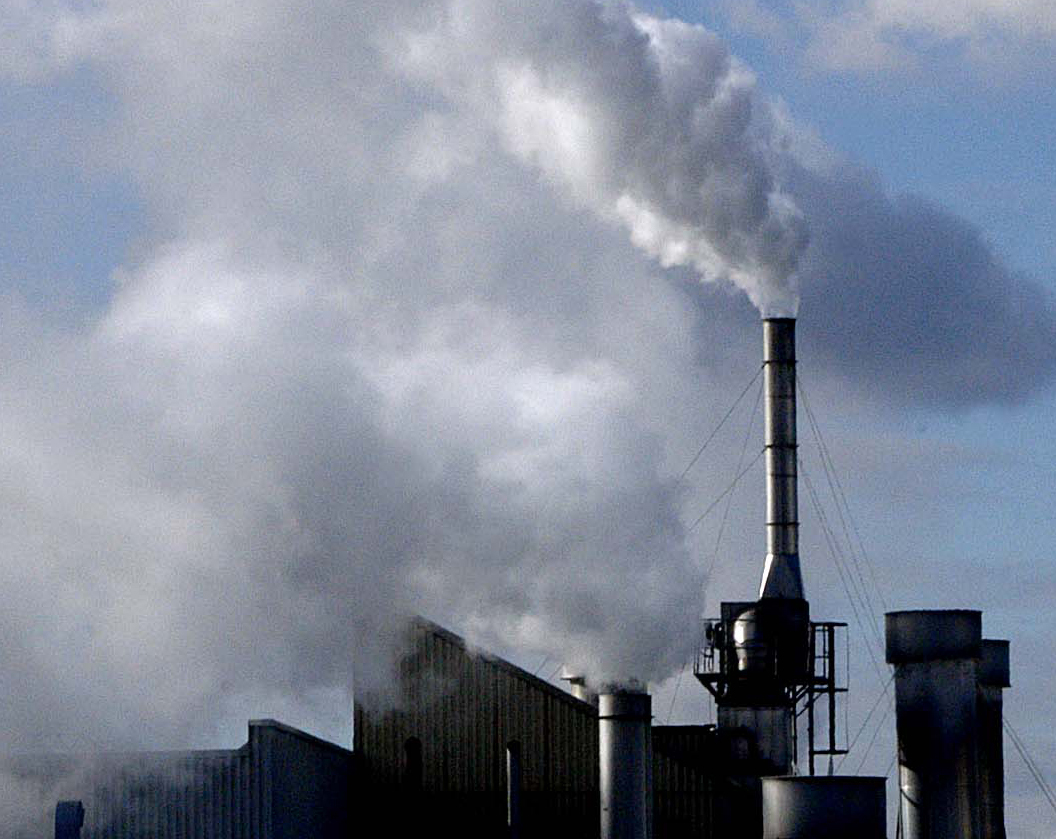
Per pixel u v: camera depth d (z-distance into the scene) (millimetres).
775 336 188125
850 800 147125
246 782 155500
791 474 187125
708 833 163625
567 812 164375
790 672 179000
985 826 185125
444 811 165875
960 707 165625
